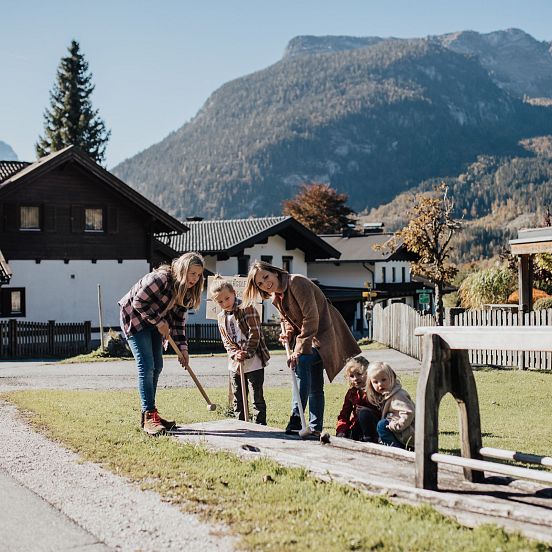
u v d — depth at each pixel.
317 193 89.31
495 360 22.92
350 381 8.27
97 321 36.53
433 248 35.81
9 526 5.51
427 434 5.89
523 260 22.94
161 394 14.38
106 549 5.03
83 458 7.22
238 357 8.80
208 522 5.43
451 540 4.79
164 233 41.44
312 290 8.02
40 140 72.06
